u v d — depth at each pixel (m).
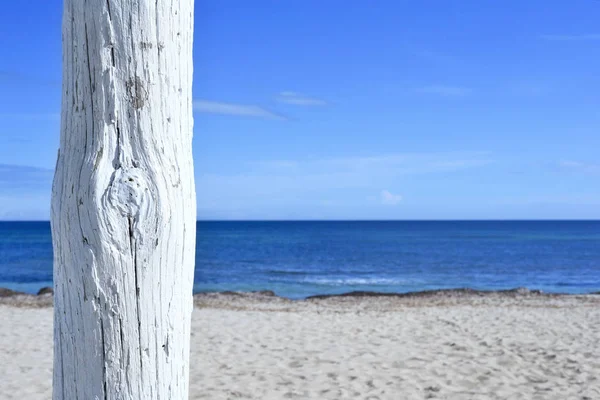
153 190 1.55
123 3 1.55
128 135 1.57
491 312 12.83
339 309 13.59
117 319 1.53
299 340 9.17
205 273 32.19
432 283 28.47
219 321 11.07
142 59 1.56
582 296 16.66
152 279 1.56
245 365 7.45
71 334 1.56
